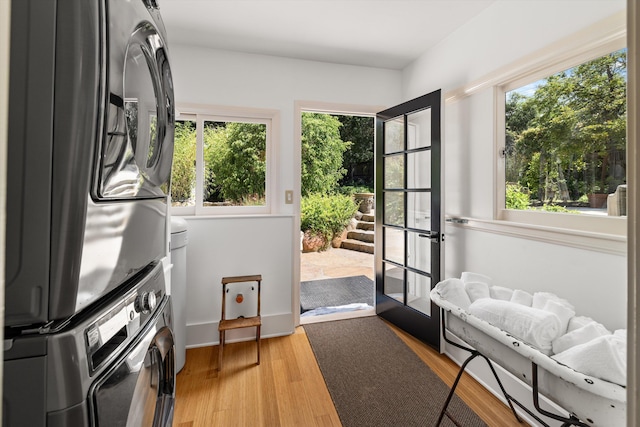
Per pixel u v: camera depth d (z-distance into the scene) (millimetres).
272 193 2703
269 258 2594
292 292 2658
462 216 2203
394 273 2809
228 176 2688
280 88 2652
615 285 1294
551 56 1550
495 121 1929
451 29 2250
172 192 2592
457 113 2254
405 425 1601
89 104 532
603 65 1396
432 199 2309
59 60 515
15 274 504
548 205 1663
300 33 2301
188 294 2424
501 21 1868
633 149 408
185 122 2607
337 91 2803
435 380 1971
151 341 845
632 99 407
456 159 2264
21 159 503
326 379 1984
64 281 523
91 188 558
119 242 684
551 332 950
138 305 804
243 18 2107
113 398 651
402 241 2703
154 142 939
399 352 2318
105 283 628
